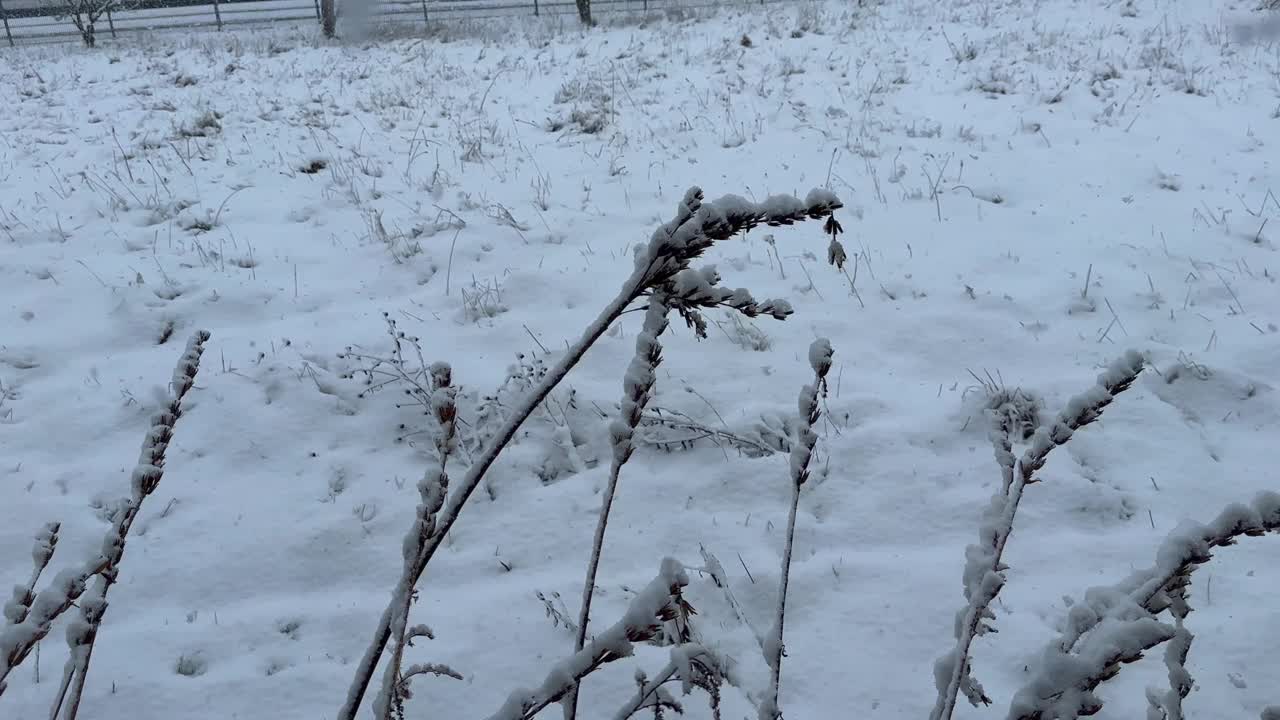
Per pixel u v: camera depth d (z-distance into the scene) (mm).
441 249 7766
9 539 4609
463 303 6871
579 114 11945
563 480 4988
